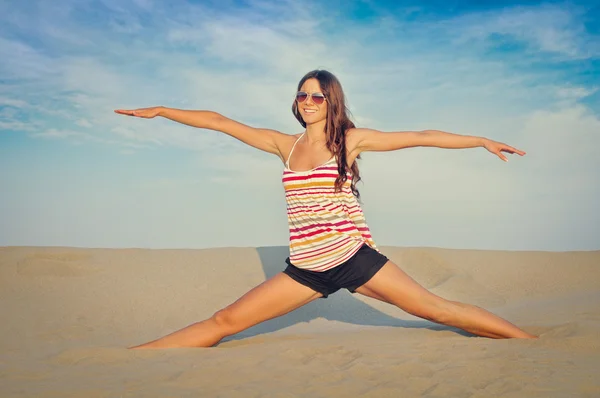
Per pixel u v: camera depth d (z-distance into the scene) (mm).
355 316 7059
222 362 4398
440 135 4996
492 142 4895
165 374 4129
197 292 7652
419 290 4980
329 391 3652
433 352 4539
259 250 9406
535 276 8602
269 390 3680
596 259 9102
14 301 6996
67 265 8258
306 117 5035
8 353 4945
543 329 5266
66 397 3637
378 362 4273
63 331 5887
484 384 3709
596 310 6180
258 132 5359
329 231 4914
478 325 5043
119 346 5160
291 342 5109
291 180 4984
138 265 8594
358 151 5125
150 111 5172
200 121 5301
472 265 8969
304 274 5008
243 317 5051
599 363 4145
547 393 3492
